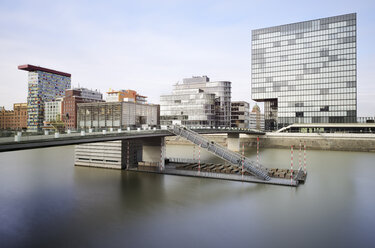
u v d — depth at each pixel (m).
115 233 22.19
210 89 155.25
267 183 38.47
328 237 21.73
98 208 28.02
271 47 133.75
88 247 19.91
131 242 20.67
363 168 54.03
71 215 26.03
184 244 20.44
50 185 37.06
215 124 146.12
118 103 65.75
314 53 124.81
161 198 31.42
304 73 126.62
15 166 52.31
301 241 21.02
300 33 127.88
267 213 26.92
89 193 33.31
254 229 23.16
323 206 29.12
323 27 123.38
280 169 49.88
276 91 131.88
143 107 72.38
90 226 23.48
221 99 152.50
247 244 20.48
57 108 174.50
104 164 49.84
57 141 27.64
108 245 20.19
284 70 130.62
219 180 40.38
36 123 198.12
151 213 26.72
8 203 29.48
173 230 22.86
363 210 27.98
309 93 125.44
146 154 51.59
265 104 165.38
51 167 50.94
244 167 42.50
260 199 31.38
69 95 168.88
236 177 41.47
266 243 20.69
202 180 40.31
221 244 20.47
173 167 49.75
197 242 20.78
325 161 64.69
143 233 22.23
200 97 137.25
